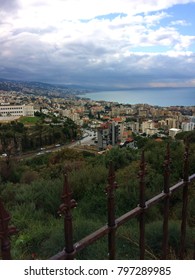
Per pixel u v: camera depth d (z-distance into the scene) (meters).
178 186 2.25
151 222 4.92
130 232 4.19
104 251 3.66
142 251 2.04
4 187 9.60
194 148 9.23
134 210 1.93
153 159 9.03
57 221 5.42
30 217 5.72
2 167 15.24
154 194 6.41
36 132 66.94
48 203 6.45
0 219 1.27
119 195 6.39
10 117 94.00
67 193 1.53
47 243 4.01
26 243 4.20
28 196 7.10
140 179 1.95
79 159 18.00
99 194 6.61
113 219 1.76
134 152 14.46
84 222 4.54
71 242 1.55
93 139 78.00
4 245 1.27
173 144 11.38
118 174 8.39
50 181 8.17
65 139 71.31
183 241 2.42
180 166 7.69
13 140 54.75
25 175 13.63
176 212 5.70
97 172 8.17
